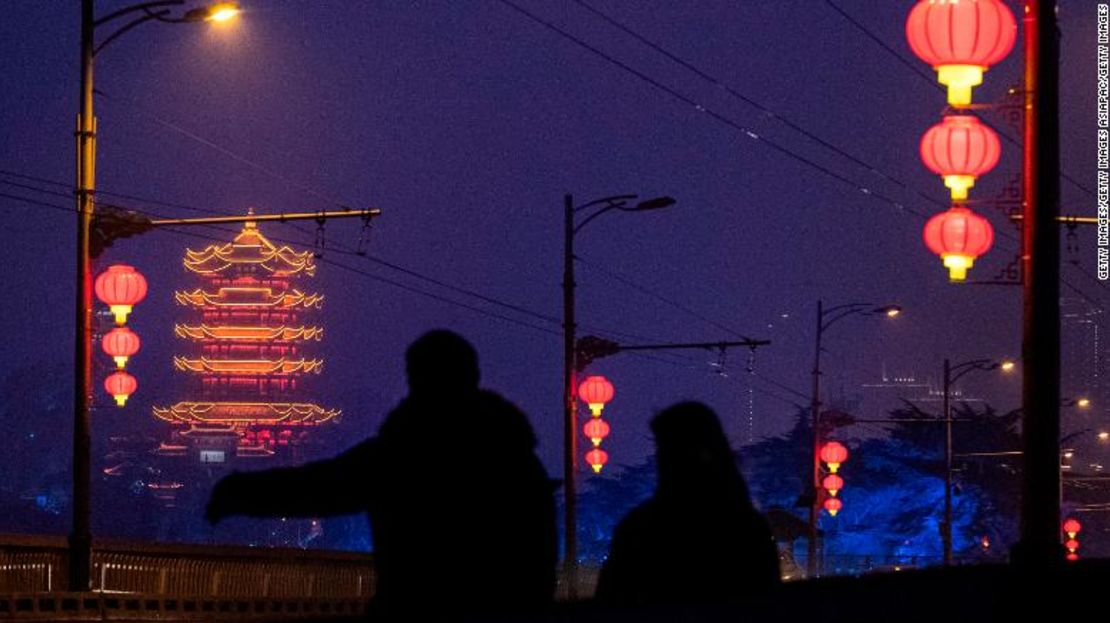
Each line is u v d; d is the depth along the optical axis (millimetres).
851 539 142250
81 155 40312
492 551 9148
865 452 147000
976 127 27484
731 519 10289
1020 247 27719
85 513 39844
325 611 51594
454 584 9102
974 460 144375
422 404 9367
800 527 85812
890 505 142500
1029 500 20859
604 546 142375
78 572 39719
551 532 9430
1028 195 21250
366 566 54781
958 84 25953
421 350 9414
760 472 143500
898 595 9875
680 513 10273
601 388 70562
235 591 47562
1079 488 153375
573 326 59344
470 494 9148
